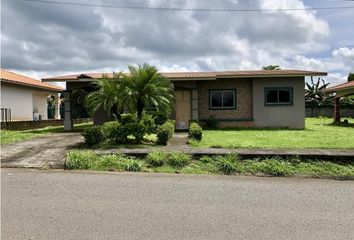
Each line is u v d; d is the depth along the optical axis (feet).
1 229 13.30
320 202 17.71
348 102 111.96
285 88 63.67
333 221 14.56
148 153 29.84
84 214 15.25
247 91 64.39
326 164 27.32
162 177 24.18
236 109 64.44
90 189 20.10
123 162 27.89
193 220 14.57
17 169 26.55
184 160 27.94
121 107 42.68
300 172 26.05
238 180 23.50
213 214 15.43
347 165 27.45
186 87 60.08
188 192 19.65
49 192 19.27
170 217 14.94
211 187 21.07
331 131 56.08
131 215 15.17
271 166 26.48
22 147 35.50
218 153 28.91
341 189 20.88
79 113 87.51
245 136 46.47
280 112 63.72
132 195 18.76
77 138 44.42
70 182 22.07
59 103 101.91
